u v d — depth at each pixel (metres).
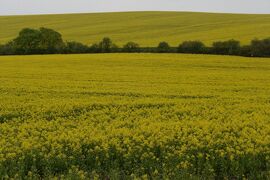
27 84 28.58
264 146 12.51
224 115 17.91
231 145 12.70
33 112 18.66
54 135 14.27
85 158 11.92
